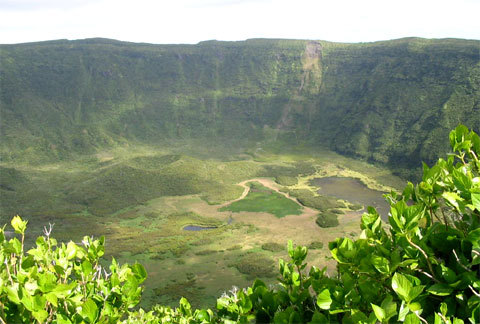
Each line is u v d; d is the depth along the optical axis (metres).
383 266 2.42
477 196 2.33
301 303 2.97
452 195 2.52
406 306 2.19
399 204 2.53
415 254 2.50
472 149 3.08
